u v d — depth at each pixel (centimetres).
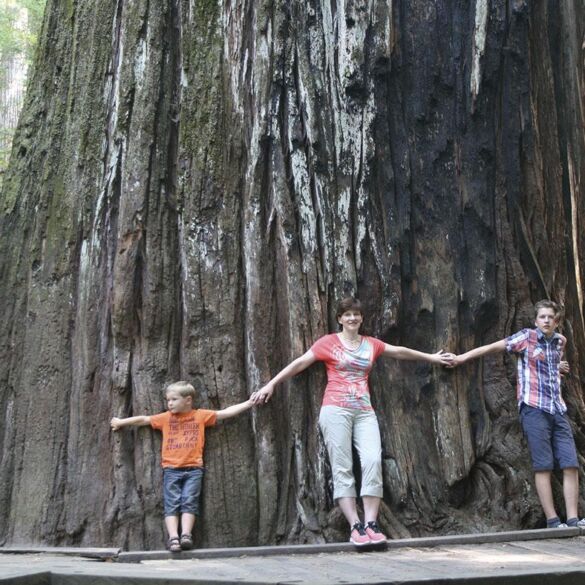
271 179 662
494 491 647
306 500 616
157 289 647
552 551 541
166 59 690
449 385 666
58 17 765
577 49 845
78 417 643
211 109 677
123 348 642
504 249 709
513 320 701
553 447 656
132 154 668
